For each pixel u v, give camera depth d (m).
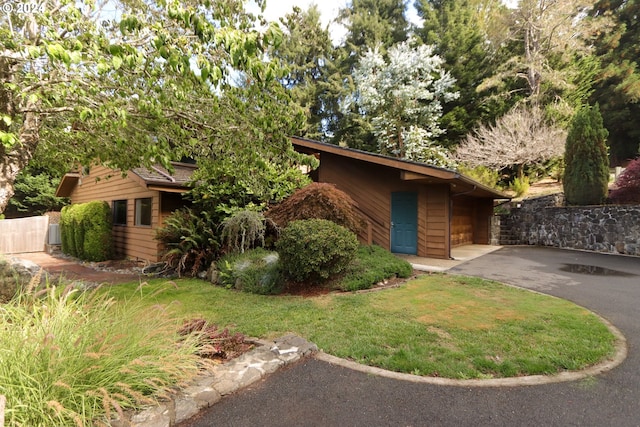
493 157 14.44
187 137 4.32
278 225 6.65
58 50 2.27
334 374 2.58
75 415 1.71
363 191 9.56
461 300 4.50
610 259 8.20
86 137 4.58
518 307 4.15
